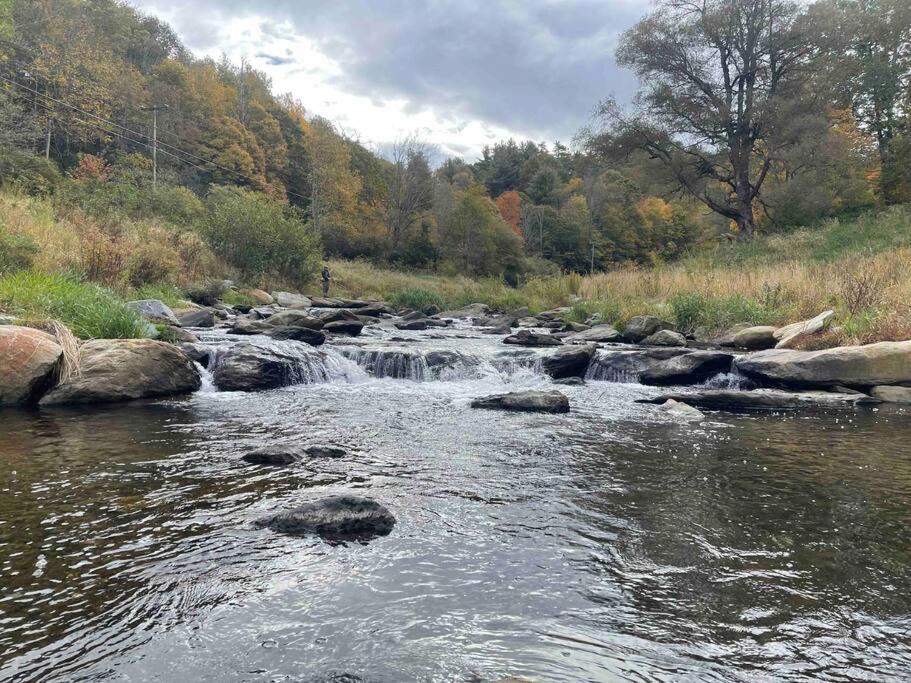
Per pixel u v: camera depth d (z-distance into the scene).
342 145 62.28
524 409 7.83
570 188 88.69
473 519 3.76
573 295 26.66
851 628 2.52
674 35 32.34
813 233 27.58
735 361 10.52
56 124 43.31
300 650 2.26
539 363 11.60
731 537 3.54
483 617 2.55
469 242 57.31
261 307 21.05
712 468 5.08
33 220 15.74
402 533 3.49
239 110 65.31
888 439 6.27
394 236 59.72
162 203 29.09
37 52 41.88
